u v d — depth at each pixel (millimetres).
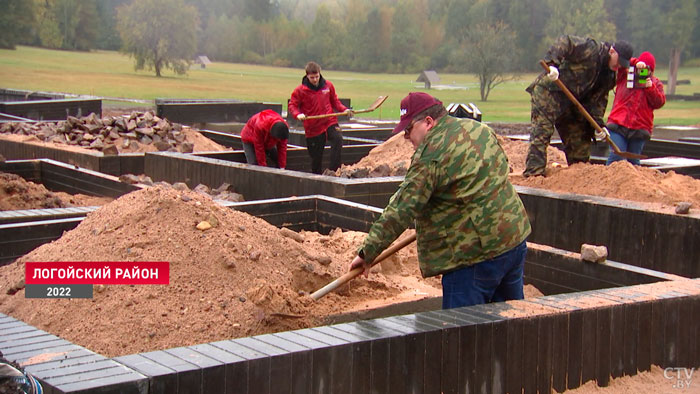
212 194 10461
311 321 5121
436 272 4742
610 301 4527
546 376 4246
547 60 8750
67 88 51188
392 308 5680
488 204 4570
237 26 108188
